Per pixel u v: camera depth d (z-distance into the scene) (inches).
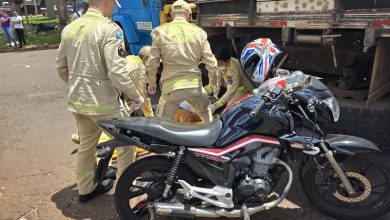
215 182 115.1
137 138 115.0
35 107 276.8
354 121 156.3
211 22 201.8
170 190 119.0
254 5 173.8
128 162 142.0
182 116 182.4
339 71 191.3
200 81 155.6
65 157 187.3
